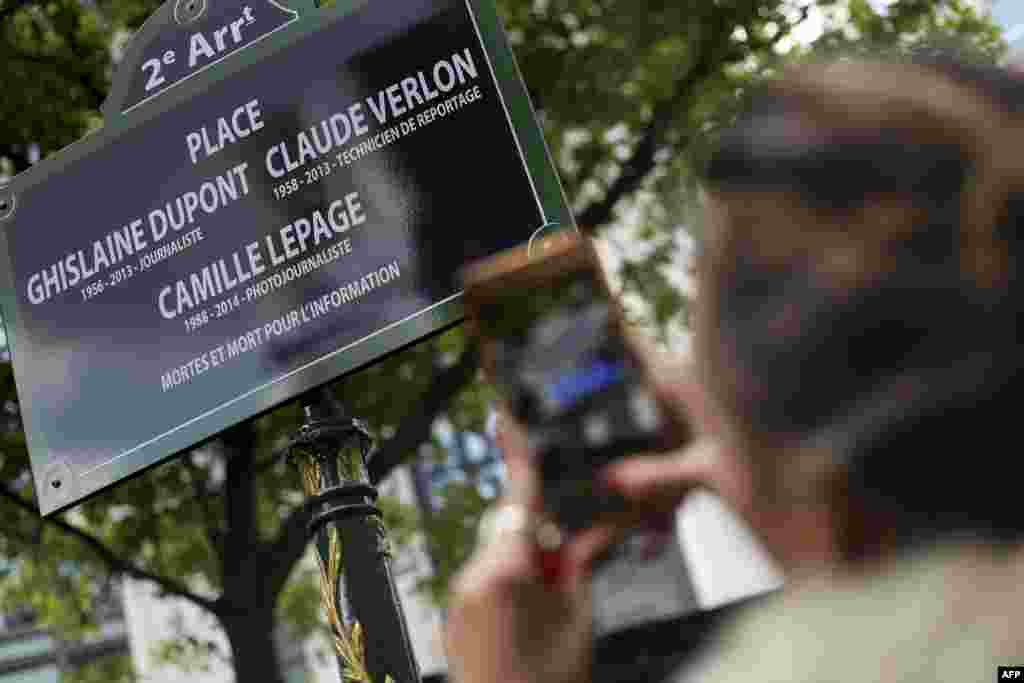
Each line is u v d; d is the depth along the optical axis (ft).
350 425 10.19
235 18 10.91
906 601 1.66
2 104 26.84
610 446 1.99
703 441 1.89
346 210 10.19
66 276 11.13
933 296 1.66
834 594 1.72
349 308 9.99
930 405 1.64
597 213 25.50
